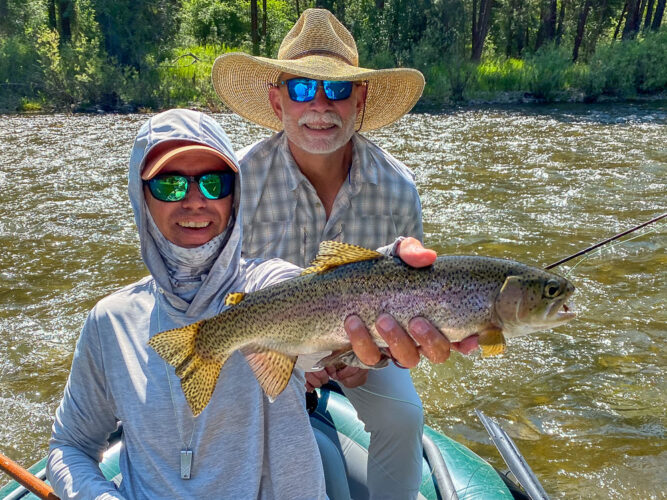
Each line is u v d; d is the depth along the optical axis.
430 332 0.75
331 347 0.81
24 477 0.93
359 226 1.33
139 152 0.85
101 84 9.79
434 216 3.92
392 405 1.14
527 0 16.20
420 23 12.54
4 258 3.31
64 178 5.02
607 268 3.03
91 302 2.80
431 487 1.24
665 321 2.51
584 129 7.29
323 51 1.36
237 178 0.87
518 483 1.38
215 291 0.85
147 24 11.97
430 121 8.11
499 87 10.73
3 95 9.62
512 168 5.23
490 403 2.03
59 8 12.27
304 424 0.83
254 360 0.80
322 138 1.22
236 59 1.35
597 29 16.19
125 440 0.83
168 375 0.80
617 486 1.64
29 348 2.41
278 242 1.31
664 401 2.01
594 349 2.33
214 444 0.79
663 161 5.39
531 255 3.23
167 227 0.84
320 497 0.82
